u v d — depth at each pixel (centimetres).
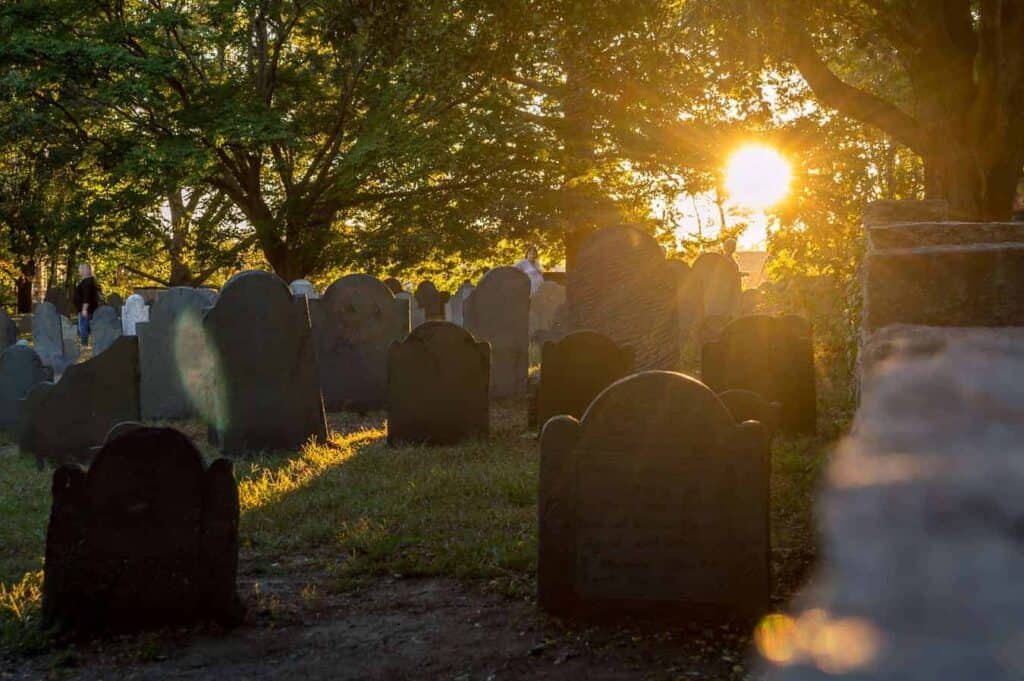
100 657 547
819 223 1677
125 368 1231
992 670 290
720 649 525
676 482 561
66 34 2980
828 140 1791
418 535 773
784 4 1365
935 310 617
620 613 568
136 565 576
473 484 936
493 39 1631
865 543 358
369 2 1652
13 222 3738
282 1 3136
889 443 397
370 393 1595
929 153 1455
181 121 3045
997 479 348
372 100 3086
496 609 598
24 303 4609
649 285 1377
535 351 2233
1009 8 1340
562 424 572
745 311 2434
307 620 596
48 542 572
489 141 2912
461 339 1198
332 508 878
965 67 1401
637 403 564
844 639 356
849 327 1256
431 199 3191
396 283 3019
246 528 812
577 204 2939
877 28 1444
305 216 3306
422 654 535
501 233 3216
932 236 661
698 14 1422
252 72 3262
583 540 571
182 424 1516
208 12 3080
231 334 1163
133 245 3603
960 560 324
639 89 1725
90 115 3061
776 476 908
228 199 3691
